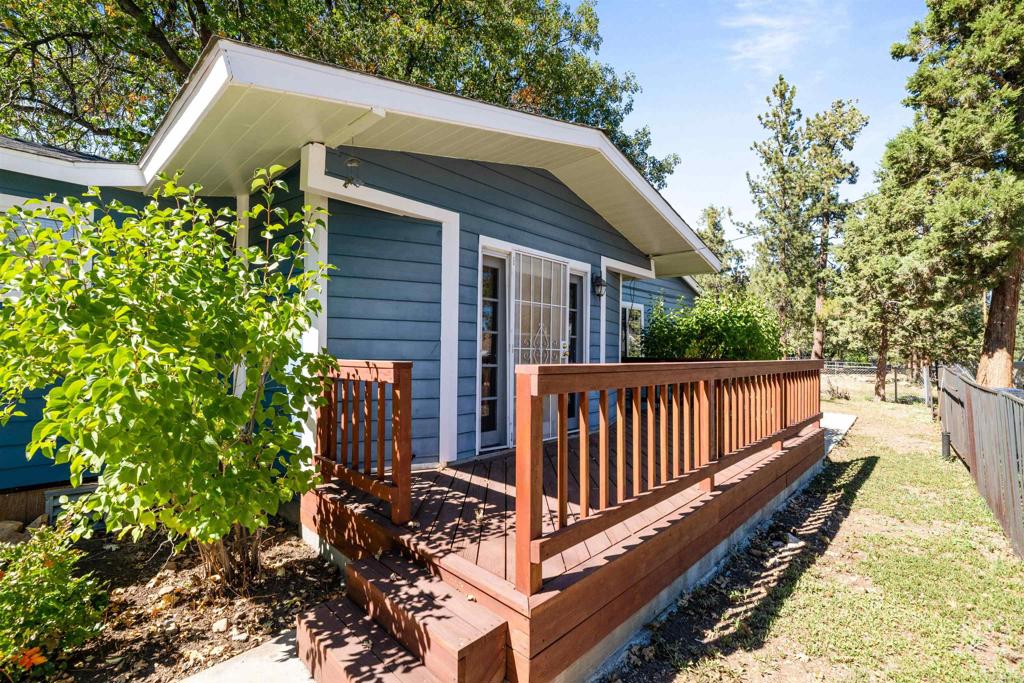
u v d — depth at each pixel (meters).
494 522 2.90
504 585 2.11
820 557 3.78
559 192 5.91
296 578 3.15
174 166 3.86
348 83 3.02
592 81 15.62
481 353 4.89
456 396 4.54
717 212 26.17
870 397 17.36
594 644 2.30
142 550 3.60
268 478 2.70
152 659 2.39
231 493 2.44
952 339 15.19
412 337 4.29
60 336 2.31
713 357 8.49
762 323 9.29
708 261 8.22
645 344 9.72
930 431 9.73
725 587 3.23
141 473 2.31
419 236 4.36
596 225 6.64
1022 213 10.32
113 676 2.28
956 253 11.30
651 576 2.74
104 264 2.38
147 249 2.57
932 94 12.00
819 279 20.75
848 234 15.58
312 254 3.84
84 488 4.14
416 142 3.98
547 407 5.58
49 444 2.38
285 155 3.78
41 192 4.05
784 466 4.99
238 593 2.96
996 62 11.05
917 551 3.92
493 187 5.00
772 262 21.45
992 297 11.60
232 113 3.03
